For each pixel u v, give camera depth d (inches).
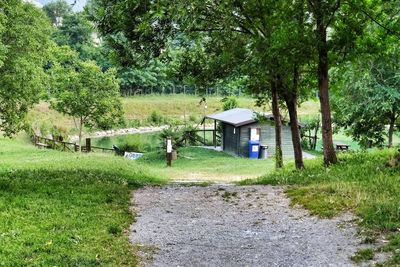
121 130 3038.9
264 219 457.4
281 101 1021.2
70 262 316.5
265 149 1654.8
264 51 698.2
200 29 781.3
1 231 385.1
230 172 1267.2
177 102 3993.6
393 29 705.0
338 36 705.6
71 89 1786.4
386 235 370.0
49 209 466.3
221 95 4315.9
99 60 4185.5
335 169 679.1
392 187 508.1
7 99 992.2
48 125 2465.6
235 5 712.4
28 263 314.0
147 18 541.0
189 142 2032.5
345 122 1282.0
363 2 683.4
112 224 422.0
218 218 469.1
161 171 1285.7
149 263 335.3
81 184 618.5
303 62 715.4
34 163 1040.2
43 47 1050.7
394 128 1350.9
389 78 1058.1
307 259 339.0
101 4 696.4
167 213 490.3
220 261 341.1
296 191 553.3
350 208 450.9
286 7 689.6
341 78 902.4
